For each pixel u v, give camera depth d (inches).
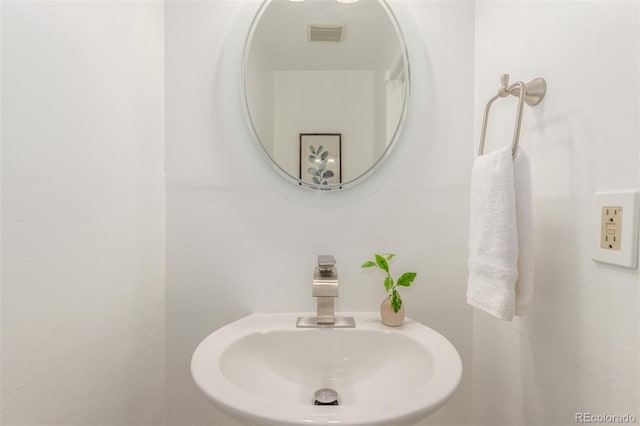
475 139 35.2
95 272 24.7
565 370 23.2
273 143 34.8
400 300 31.0
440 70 35.2
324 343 30.3
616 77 19.5
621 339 19.1
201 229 34.7
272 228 34.9
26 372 19.1
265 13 34.6
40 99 19.8
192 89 34.7
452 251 35.3
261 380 27.8
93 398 24.6
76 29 22.6
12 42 18.0
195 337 34.8
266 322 32.0
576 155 22.4
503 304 22.4
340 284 34.9
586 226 21.6
